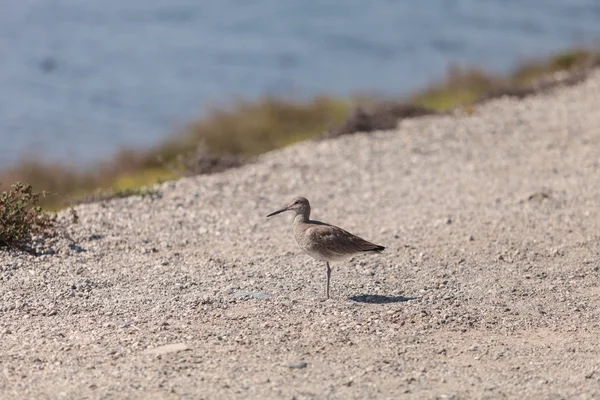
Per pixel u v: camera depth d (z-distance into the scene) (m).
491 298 11.62
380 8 81.88
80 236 14.30
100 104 50.78
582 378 8.94
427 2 84.81
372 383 8.73
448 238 14.73
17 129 45.00
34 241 13.71
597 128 23.36
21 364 9.16
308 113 32.97
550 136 22.84
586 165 19.86
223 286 11.97
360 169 20.27
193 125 32.09
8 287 11.71
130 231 14.87
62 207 21.88
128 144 40.75
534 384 8.77
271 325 10.35
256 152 28.69
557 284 12.27
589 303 11.47
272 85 53.50
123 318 10.65
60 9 83.75
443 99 32.97
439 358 9.46
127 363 9.20
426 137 23.17
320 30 71.88
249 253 13.85
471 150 21.77
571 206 16.67
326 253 11.07
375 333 10.15
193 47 66.75
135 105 50.41
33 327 10.34
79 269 12.64
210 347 9.67
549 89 29.22
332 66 58.53
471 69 36.44
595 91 28.20
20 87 55.12
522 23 72.31
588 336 10.22
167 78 56.88
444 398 8.38
